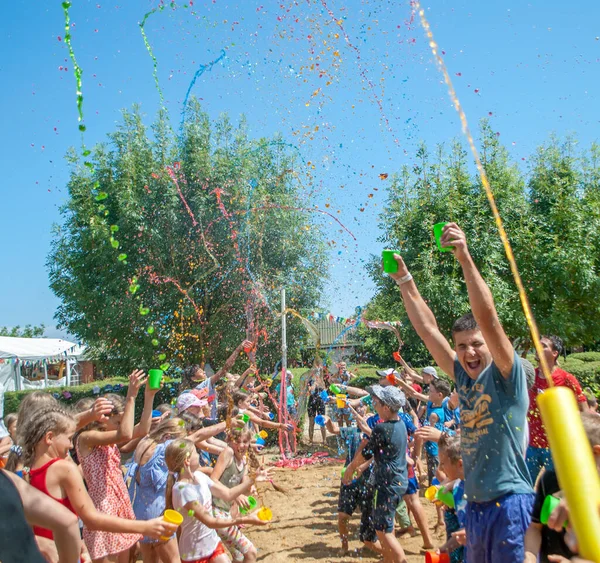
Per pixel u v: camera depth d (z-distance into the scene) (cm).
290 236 1461
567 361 1552
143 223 1384
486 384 259
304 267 1489
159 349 1368
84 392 1438
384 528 472
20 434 308
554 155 1463
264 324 1408
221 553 402
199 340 1407
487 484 255
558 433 68
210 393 724
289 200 1462
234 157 1472
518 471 254
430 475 686
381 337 1570
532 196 1451
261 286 1397
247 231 1412
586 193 1457
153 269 1406
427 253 1260
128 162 1423
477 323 244
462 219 1304
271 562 558
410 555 551
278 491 827
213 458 692
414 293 300
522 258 1310
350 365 1512
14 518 196
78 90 349
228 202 1436
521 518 247
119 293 1397
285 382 1149
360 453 501
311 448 1226
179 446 391
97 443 388
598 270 1379
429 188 1368
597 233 1343
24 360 1897
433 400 644
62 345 2103
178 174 1435
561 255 1292
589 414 260
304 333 1477
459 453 345
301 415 1219
